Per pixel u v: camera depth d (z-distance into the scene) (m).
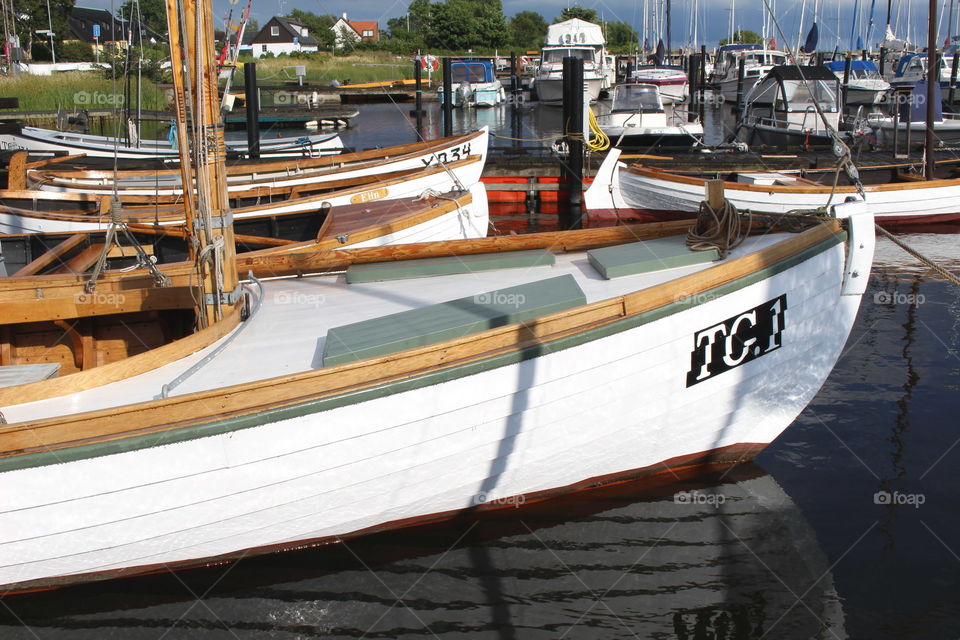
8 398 4.26
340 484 4.47
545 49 37.22
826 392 6.86
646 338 4.84
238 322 5.20
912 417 6.36
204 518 4.32
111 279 5.50
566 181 15.71
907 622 4.15
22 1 43.69
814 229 5.45
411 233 8.66
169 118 21.50
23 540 4.11
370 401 4.28
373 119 33.38
